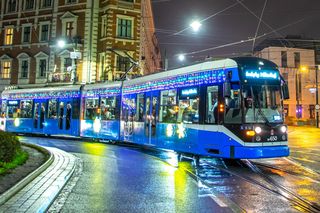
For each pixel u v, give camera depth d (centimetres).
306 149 2016
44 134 2609
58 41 4047
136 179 1005
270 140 1212
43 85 4172
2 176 901
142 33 4144
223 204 741
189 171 1152
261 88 1247
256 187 915
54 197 759
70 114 2394
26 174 959
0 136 1067
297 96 6162
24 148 1605
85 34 3966
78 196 798
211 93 1323
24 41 4378
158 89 1670
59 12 4156
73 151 1683
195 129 1376
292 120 5731
